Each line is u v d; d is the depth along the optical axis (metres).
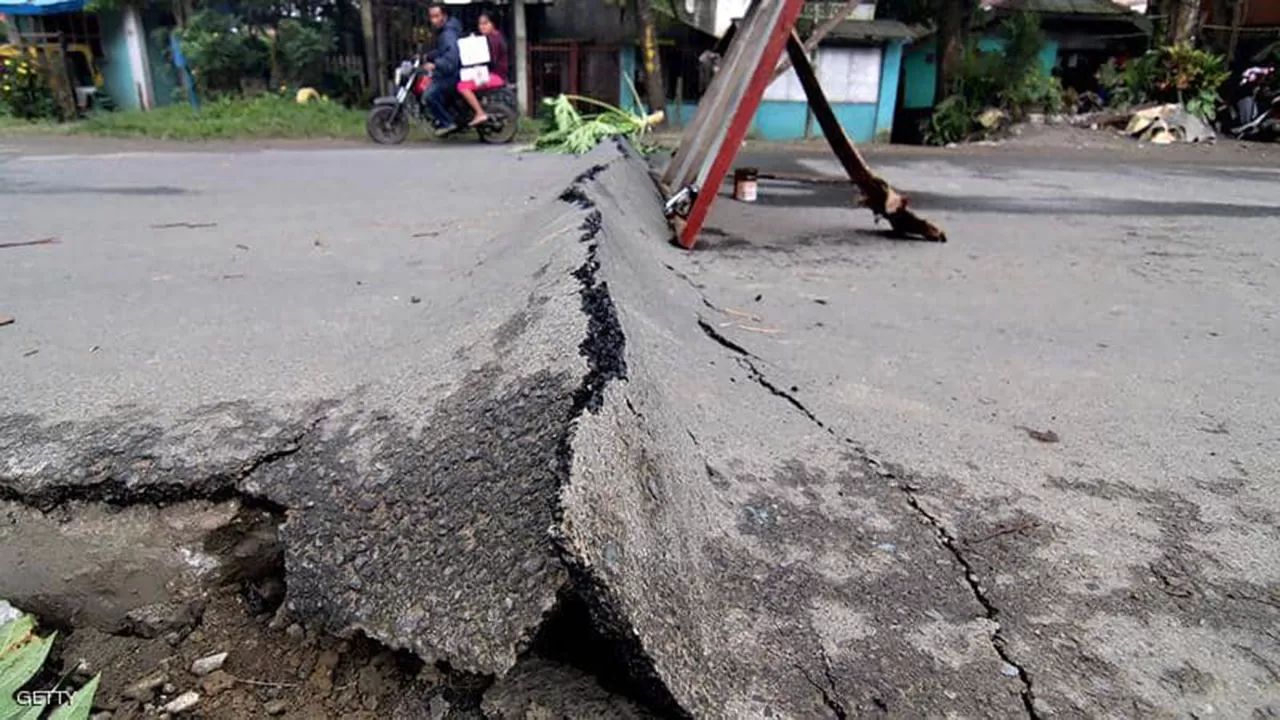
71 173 5.94
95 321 2.22
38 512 1.31
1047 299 3.04
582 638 1.04
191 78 12.67
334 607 1.10
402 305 2.39
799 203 5.49
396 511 1.20
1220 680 1.08
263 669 1.12
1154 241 4.32
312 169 6.32
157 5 12.83
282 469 1.36
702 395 1.81
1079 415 1.93
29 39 12.69
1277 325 2.74
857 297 2.99
